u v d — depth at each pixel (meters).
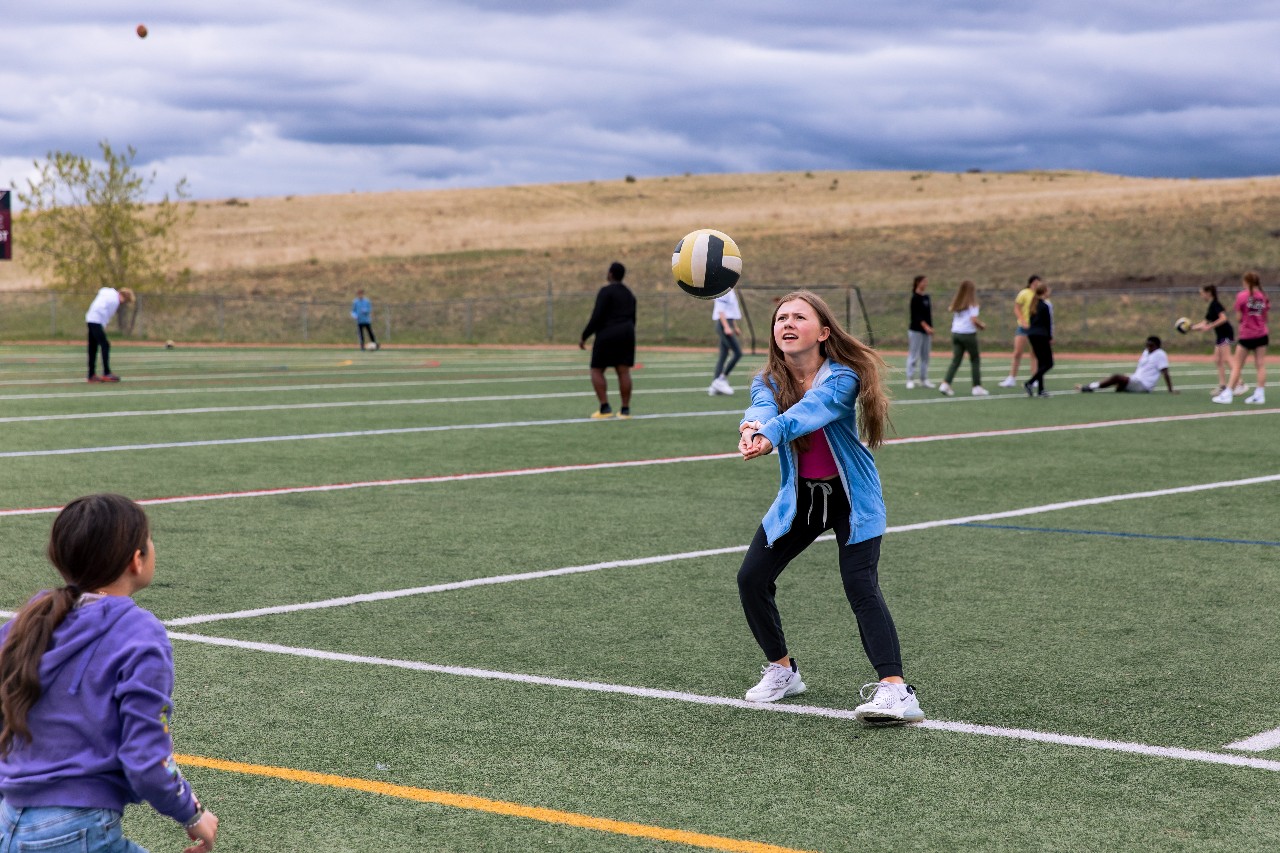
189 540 8.95
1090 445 14.52
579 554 8.53
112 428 15.88
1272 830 4.09
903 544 8.88
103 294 23.66
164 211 50.84
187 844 4.09
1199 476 12.09
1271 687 5.65
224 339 48.62
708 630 6.63
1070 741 4.94
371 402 19.88
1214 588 7.57
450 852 3.94
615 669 5.93
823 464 5.13
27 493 10.91
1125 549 8.71
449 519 9.79
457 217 99.62
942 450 14.03
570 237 78.44
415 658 6.10
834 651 6.25
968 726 5.13
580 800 4.36
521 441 14.73
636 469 12.49
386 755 4.79
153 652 2.80
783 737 5.00
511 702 5.44
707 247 6.16
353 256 74.25
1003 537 9.13
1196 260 55.47
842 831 4.09
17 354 35.94
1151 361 22.16
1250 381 25.69
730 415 17.84
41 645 2.77
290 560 8.30
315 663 6.01
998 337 43.72
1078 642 6.40
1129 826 4.12
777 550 5.29
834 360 5.05
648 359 34.47
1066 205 74.00
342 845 3.99
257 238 88.12
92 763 2.76
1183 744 4.91
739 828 4.11
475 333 50.25
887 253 62.97
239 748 4.86
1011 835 4.05
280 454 13.53
